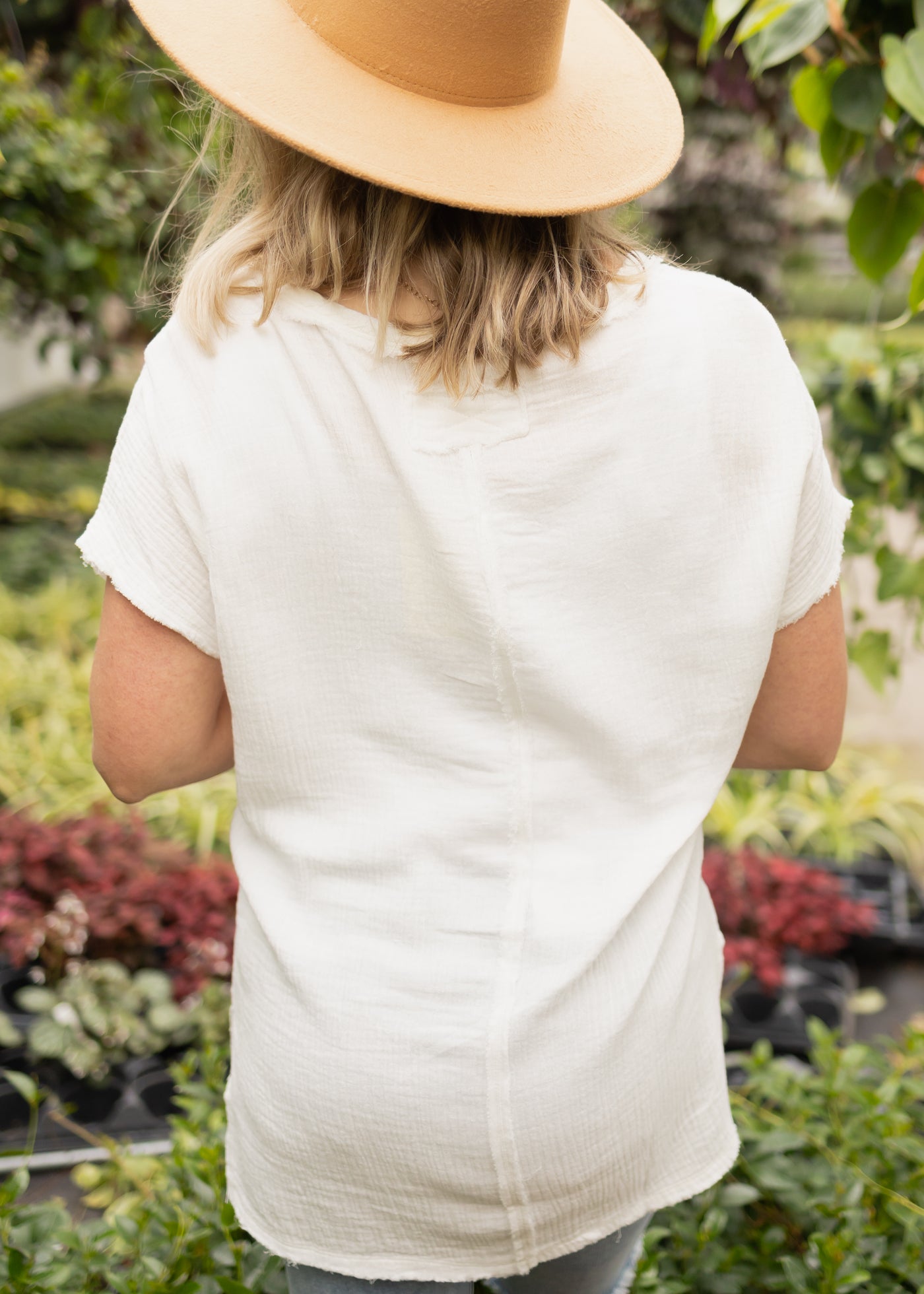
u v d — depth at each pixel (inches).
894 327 76.0
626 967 41.5
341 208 39.1
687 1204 75.0
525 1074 40.3
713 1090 46.3
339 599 40.2
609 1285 51.3
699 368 40.4
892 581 113.1
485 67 37.7
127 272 182.2
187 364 39.9
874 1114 80.8
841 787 177.0
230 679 41.2
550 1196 41.9
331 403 39.1
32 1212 70.2
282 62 38.0
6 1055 108.4
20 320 201.9
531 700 40.6
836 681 46.7
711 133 331.9
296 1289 46.9
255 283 40.3
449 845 40.8
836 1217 74.3
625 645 41.2
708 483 40.7
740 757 50.2
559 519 39.8
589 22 44.9
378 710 41.1
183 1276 68.4
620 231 43.5
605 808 42.3
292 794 42.5
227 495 39.2
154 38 37.8
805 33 69.0
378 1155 41.0
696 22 104.0
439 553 39.1
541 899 40.9
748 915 128.8
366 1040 40.5
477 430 39.3
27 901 117.0
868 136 76.0
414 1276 42.8
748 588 41.3
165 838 147.4
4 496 288.2
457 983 40.5
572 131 39.4
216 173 44.6
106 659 42.3
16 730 174.6
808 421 42.0
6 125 149.4
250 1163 43.8
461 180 36.9
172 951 118.7
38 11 165.6
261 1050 42.6
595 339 39.9
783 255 389.4
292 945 41.6
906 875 151.4
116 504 40.4
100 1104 105.3
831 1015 121.6
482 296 38.4
